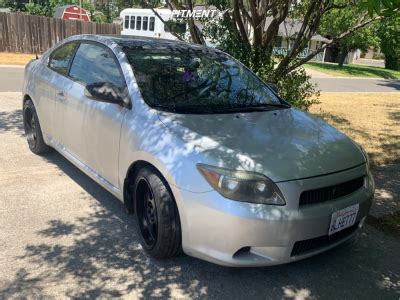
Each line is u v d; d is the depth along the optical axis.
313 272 3.29
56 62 5.00
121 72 3.81
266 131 3.37
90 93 3.63
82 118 4.10
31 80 5.36
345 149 3.38
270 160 2.94
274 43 7.46
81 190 4.49
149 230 3.32
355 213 3.15
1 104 8.58
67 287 2.92
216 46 7.39
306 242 2.94
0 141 5.99
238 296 2.95
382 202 4.66
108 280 3.02
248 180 2.77
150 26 24.05
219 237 2.79
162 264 3.24
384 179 5.41
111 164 3.72
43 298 2.79
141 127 3.34
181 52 4.32
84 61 4.43
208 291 2.97
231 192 2.76
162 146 3.11
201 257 2.94
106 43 4.20
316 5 7.00
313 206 2.91
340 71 30.41
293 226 2.79
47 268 3.11
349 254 3.59
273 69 7.13
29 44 21.53
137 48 4.09
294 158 3.02
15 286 2.89
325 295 3.03
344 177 3.10
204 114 3.51
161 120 3.31
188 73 4.01
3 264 3.12
